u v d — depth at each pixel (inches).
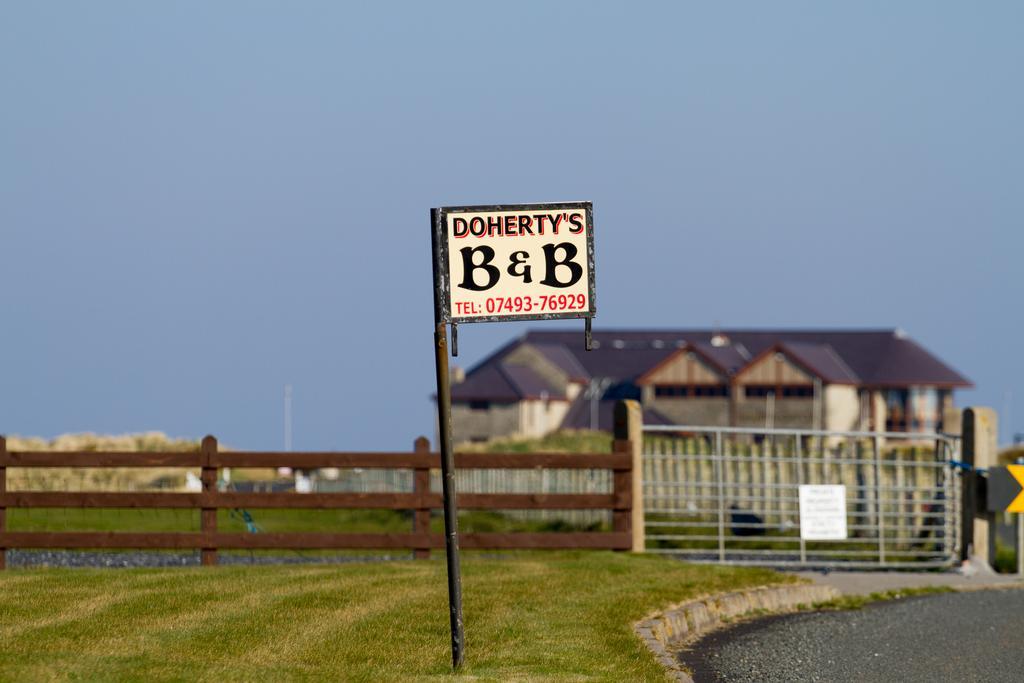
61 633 812.6
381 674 697.6
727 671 816.3
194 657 748.0
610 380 7185.0
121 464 1304.1
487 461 1333.7
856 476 1685.5
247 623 858.8
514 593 1011.9
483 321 735.1
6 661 685.9
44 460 1298.0
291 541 1299.2
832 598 1208.2
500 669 729.6
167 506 1299.2
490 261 737.6
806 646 923.4
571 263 746.2
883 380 6766.7
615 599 1000.2
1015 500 1435.8
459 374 7106.3
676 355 6707.7
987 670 834.2
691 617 991.6
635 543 1349.7
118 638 800.3
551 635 842.2
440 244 733.3
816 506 1466.5
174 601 938.7
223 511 2022.6
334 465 1314.0
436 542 1309.1
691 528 1748.3
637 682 707.4
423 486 1321.4
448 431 738.2
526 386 6875.0
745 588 1133.7
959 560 1513.3
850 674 811.4
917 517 1644.9
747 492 1763.0
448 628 854.5
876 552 1514.5
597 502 1350.9
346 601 952.3
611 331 7642.7
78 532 1291.8
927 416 6840.6
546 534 1328.7
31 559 1419.8
